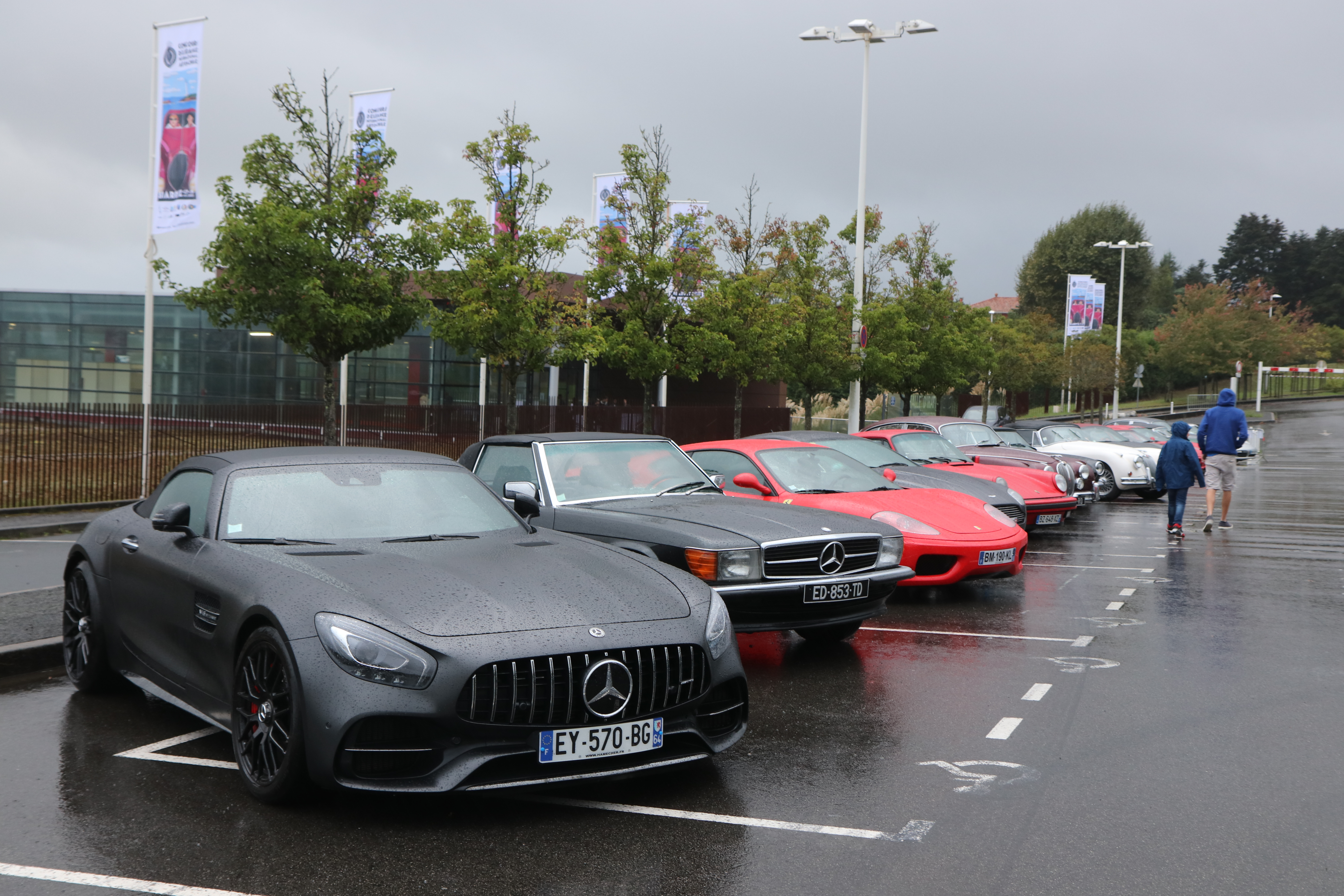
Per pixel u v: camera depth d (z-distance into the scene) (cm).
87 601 559
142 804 398
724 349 1936
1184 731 507
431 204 1575
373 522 484
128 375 3378
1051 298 7688
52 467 1482
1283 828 380
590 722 383
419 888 326
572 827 380
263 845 360
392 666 365
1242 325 6306
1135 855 355
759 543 627
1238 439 1481
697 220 1920
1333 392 8100
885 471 1053
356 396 3152
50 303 3419
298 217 1445
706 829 379
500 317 1712
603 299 1953
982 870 343
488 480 747
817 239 2267
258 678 402
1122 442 2162
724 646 427
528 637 379
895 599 907
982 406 4803
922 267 2788
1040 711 545
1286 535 1435
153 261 1559
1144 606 873
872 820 388
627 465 743
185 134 1509
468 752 369
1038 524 1272
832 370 2259
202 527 484
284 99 1539
